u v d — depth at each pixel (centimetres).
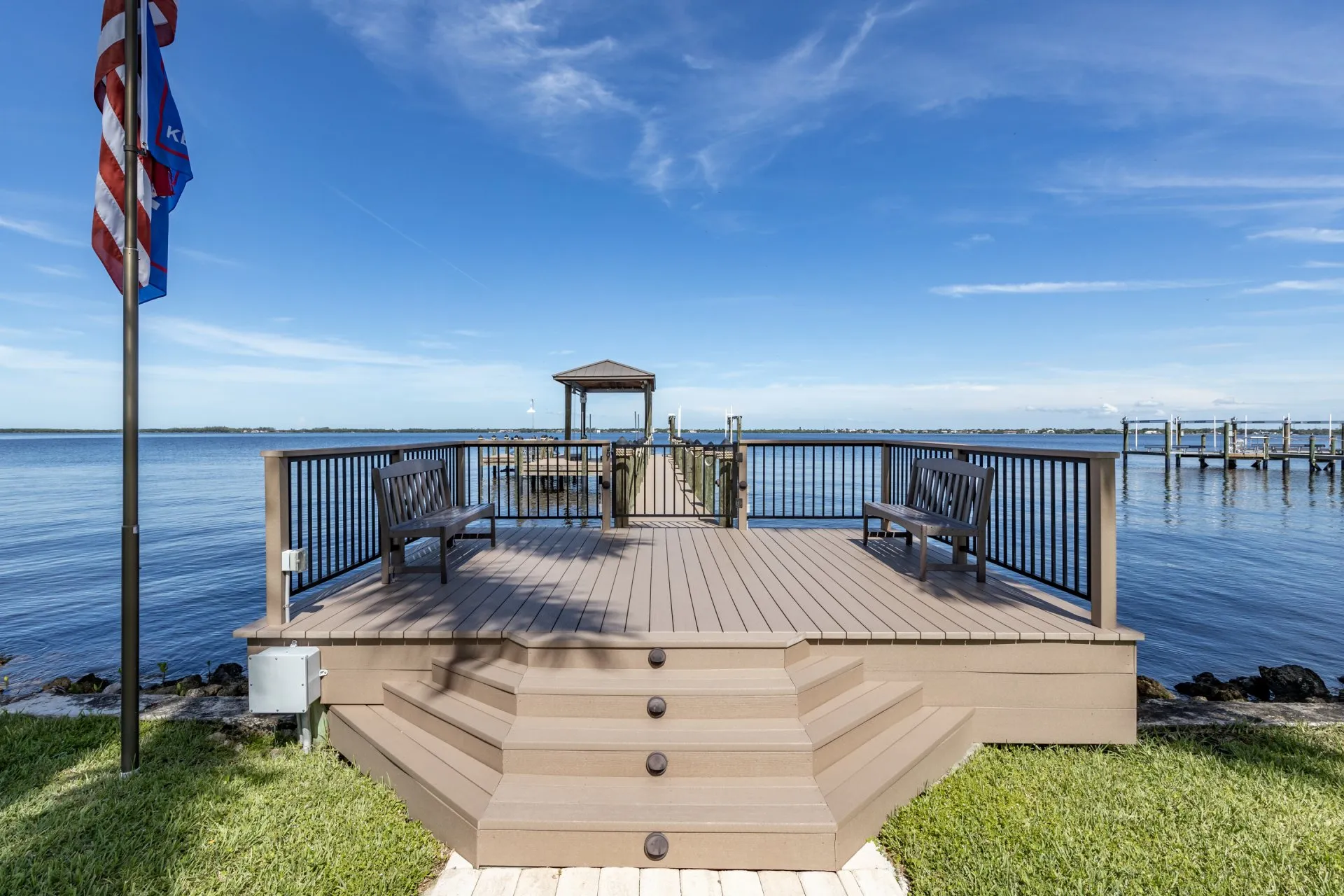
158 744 339
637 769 265
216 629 878
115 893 217
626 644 309
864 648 328
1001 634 326
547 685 289
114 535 1630
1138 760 319
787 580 450
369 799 283
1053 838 251
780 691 285
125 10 305
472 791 260
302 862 236
